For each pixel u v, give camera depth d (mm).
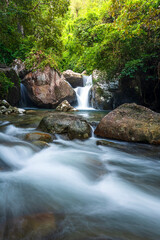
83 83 16203
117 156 3445
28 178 2471
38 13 6832
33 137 3895
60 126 4445
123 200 2006
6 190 2082
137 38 7512
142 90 10359
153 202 1986
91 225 1469
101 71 10820
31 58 10867
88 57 9273
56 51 11805
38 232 1294
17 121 5684
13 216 1532
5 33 6977
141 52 8211
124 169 2898
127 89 10859
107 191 2211
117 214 1697
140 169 2910
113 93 11180
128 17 4953
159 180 2541
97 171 2756
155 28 6184
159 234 1405
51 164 3014
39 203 1823
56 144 3980
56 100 11102
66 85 11586
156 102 10102
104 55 8820
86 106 12898
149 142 3902
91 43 9203
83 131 4426
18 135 4105
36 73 10578
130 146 3873
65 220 1518
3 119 5977
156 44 7391
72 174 2646
